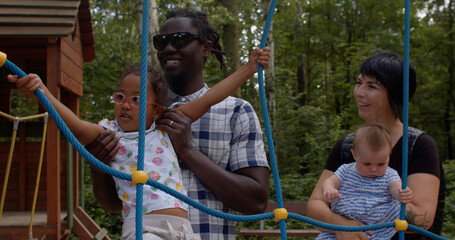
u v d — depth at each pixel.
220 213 1.68
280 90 13.30
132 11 10.51
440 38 20.30
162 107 2.10
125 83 2.05
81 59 5.38
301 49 20.34
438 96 22.36
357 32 20.58
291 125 14.23
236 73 1.99
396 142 2.16
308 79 20.91
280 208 1.79
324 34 20.22
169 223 1.85
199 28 2.29
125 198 1.96
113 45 9.96
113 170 1.54
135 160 1.96
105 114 9.59
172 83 2.28
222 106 2.23
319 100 17.58
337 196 2.13
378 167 2.15
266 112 1.84
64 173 5.45
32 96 1.53
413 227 1.91
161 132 2.05
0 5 4.29
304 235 5.68
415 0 19.98
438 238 1.95
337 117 11.05
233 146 2.21
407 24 1.89
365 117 2.24
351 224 2.11
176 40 2.20
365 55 14.71
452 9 21.11
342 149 2.38
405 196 1.88
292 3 14.05
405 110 1.89
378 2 19.48
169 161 1.99
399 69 2.12
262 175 2.15
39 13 4.29
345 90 17.88
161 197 1.90
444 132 22.64
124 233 1.90
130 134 2.02
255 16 13.02
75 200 5.39
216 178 2.00
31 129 5.39
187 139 2.02
